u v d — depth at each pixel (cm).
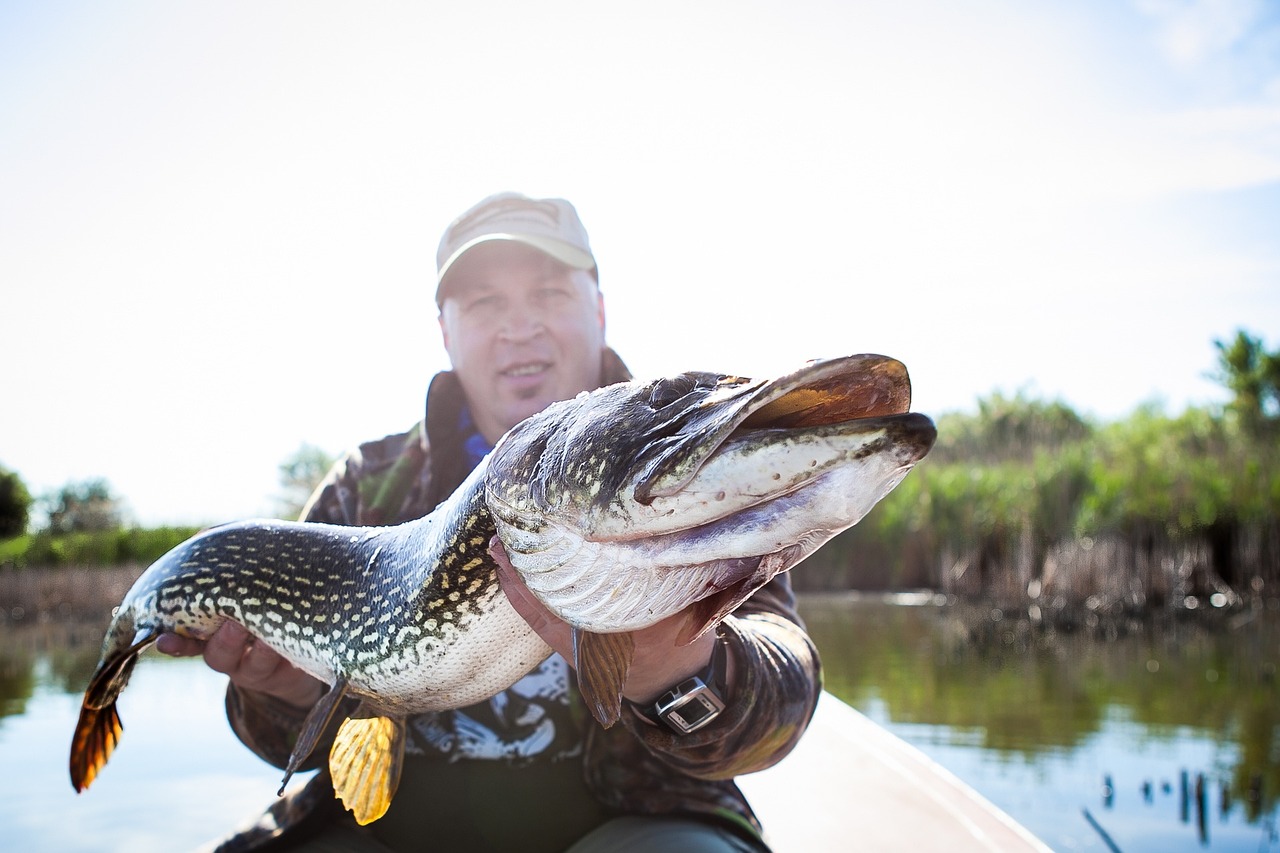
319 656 70
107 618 509
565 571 50
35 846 118
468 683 65
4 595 511
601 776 68
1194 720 217
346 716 75
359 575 69
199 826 128
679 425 47
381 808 65
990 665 290
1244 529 513
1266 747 193
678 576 47
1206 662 302
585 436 49
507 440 55
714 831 65
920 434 41
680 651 58
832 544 627
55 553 634
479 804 69
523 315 85
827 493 43
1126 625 407
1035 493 570
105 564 630
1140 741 198
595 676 51
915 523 615
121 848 119
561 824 69
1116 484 552
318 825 71
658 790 68
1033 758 185
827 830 83
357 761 67
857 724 119
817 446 43
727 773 64
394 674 66
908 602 538
